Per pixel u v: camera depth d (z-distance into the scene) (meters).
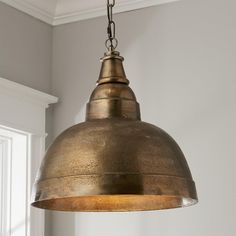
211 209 2.76
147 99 3.00
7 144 3.07
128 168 1.36
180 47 2.98
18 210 3.00
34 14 3.21
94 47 3.21
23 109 3.02
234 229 2.70
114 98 1.53
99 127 1.44
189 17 2.98
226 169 2.76
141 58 3.06
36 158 3.07
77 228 3.06
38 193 1.44
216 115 2.83
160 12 3.06
